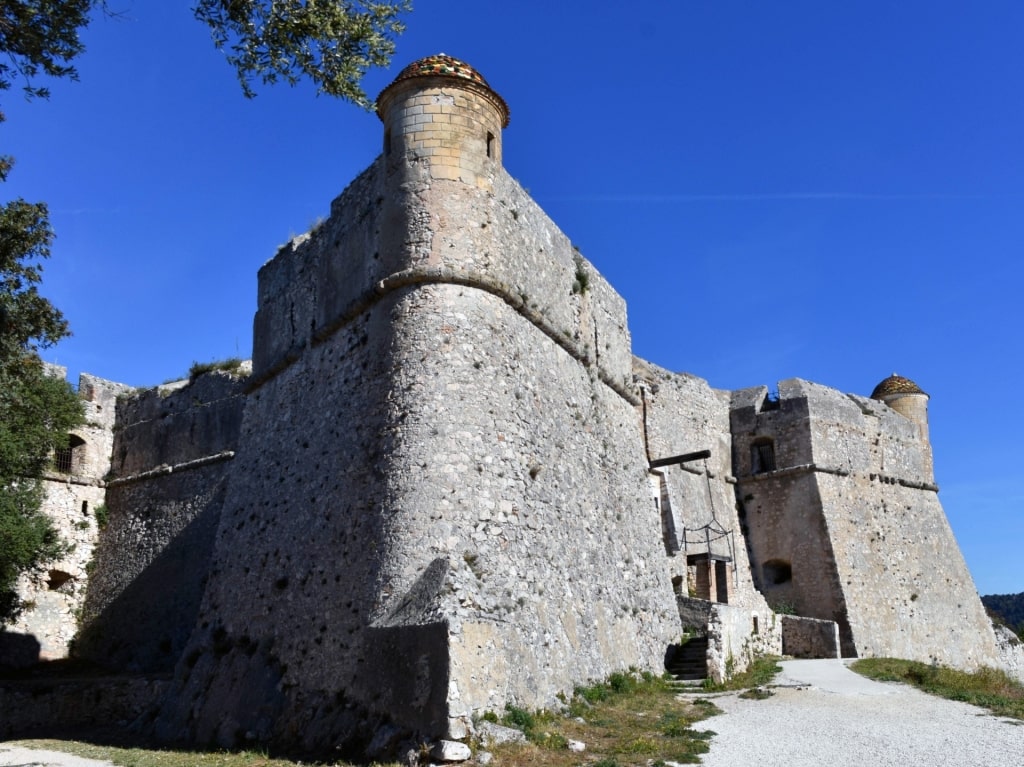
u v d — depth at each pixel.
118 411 35.28
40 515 27.31
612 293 26.41
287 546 18.42
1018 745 12.77
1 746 18.05
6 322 18.20
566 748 13.04
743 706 17.17
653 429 33.28
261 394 22.50
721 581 31.62
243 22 12.33
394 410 16.80
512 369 18.41
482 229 18.50
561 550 18.16
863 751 12.71
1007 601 103.50
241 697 17.27
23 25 11.55
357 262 19.39
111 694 22.44
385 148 19.42
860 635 32.81
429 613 13.80
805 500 35.19
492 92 19.59
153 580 29.80
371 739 13.45
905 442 39.66
